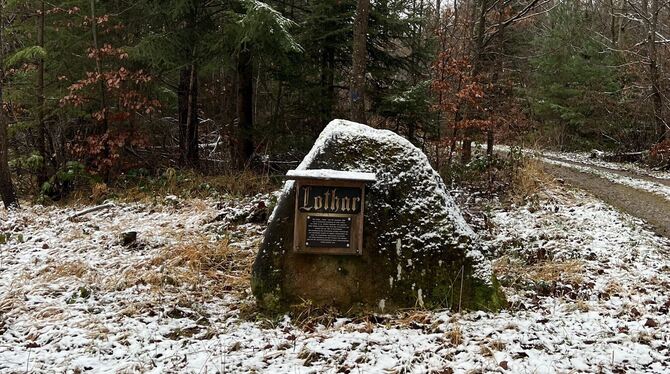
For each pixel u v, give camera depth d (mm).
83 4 13234
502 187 12258
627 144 21875
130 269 6883
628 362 4152
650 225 9555
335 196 5387
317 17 13508
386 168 5715
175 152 15102
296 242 5332
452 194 11602
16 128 12891
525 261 7777
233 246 8039
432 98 14203
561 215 10102
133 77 12758
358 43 12266
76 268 7020
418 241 5547
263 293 5453
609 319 5156
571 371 3943
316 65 14930
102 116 12484
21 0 12344
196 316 5484
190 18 13297
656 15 19578
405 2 15242
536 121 25859
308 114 14531
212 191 11586
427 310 5363
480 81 15281
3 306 5793
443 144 13000
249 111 14438
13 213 10797
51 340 4844
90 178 12445
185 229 9031
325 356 4305
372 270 5453
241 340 4707
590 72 23719
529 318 5219
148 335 4871
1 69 11641
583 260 7516
